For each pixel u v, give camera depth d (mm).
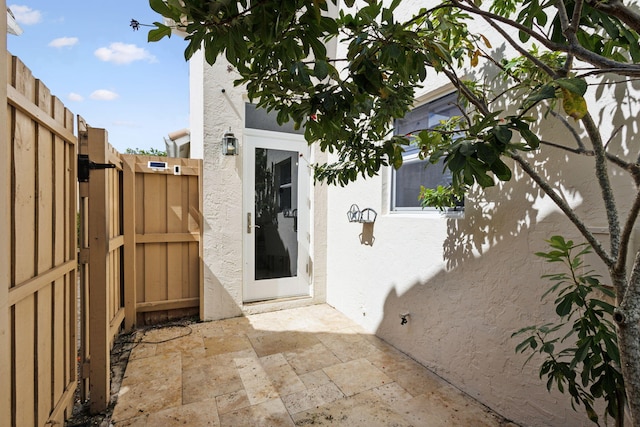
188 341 2994
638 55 1014
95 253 1987
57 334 1668
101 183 1997
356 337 3105
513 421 1873
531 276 1768
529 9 977
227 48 825
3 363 1109
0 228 1083
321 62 894
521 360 1824
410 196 2828
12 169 1218
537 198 1735
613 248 1044
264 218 3855
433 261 2467
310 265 4109
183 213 3512
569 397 1611
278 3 743
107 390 1997
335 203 3895
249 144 3742
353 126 1360
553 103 1369
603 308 1144
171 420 1899
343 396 2152
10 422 1197
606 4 798
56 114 1606
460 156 810
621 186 1390
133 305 3223
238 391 2199
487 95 1979
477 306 2098
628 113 1367
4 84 1075
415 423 1891
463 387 2201
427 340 2521
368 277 3266
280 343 2967
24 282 1296
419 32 1210
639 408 924
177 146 5066
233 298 3637
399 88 1408
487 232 2023
